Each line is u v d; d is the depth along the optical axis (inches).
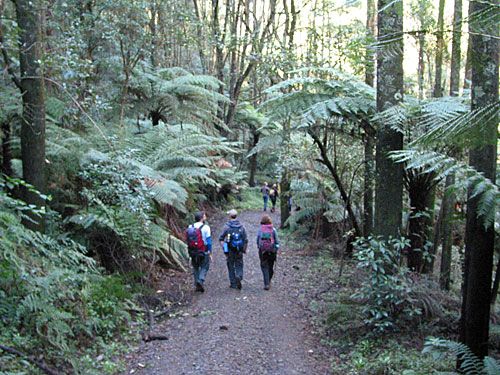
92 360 198.2
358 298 245.4
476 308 164.7
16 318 182.2
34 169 239.5
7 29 242.1
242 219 722.8
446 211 300.4
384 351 209.6
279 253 471.8
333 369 201.8
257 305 292.5
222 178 772.0
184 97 502.0
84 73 289.4
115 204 319.0
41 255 228.5
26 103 237.3
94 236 307.7
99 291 249.8
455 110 212.4
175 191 377.4
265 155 1157.1
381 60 231.1
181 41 577.3
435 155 157.0
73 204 307.0
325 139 347.9
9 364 158.7
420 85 326.6
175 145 436.5
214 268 398.0
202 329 248.5
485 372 149.3
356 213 458.0
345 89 280.1
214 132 684.1
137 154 424.8
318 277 366.9
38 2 260.2
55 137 317.1
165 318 269.0
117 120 450.6
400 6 150.6
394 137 233.1
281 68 454.3
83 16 375.6
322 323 258.2
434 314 229.1
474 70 151.9
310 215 546.0
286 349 224.4
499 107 124.0
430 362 188.1
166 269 358.6
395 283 223.3
